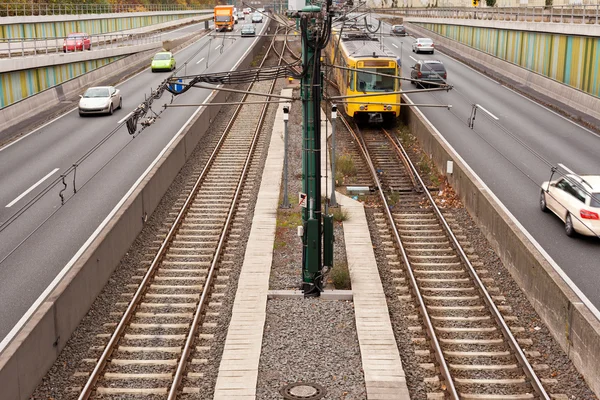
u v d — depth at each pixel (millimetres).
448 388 12633
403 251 19172
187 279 17859
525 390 12719
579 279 16203
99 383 12992
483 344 14539
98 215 21219
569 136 30484
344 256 19297
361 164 29062
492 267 18562
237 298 16516
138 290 16734
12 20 55875
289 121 37562
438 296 16922
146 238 20938
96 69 49812
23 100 36594
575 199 18844
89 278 15922
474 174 24828
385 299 16531
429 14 82188
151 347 14398
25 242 19016
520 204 21766
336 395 12398
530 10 55625
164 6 113938
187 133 29844
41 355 12891
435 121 33594
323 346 14258
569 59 38000
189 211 23516
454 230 21406
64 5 71188
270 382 12852
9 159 28094
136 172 25906
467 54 59594
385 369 13242
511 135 30688
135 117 17062
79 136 32281
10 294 15773
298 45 73375
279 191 25484
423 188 25625
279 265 18781
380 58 34156
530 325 15273
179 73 53156
